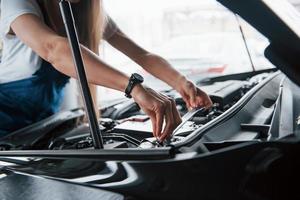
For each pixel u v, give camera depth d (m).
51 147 0.88
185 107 1.08
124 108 1.16
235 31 3.75
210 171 0.50
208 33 4.02
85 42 1.07
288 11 0.69
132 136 0.88
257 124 0.77
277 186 0.48
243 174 0.48
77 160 0.61
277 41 0.55
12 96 1.14
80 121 1.08
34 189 0.57
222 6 0.57
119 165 0.57
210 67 2.80
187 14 5.06
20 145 0.89
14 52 1.11
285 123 0.69
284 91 0.88
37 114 1.19
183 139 0.67
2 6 0.89
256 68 1.44
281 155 0.49
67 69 0.75
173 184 0.51
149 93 0.71
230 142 0.61
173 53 3.59
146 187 0.52
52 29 0.91
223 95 1.05
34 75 1.13
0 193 0.57
